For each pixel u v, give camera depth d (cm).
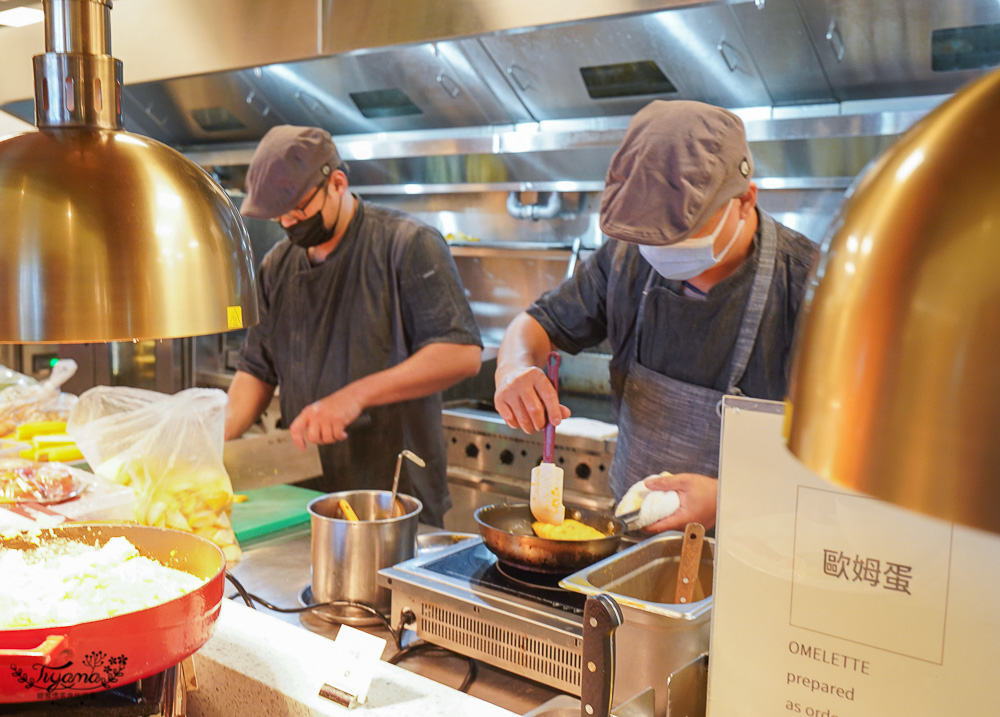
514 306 365
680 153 138
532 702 112
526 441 296
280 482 198
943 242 25
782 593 77
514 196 345
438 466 252
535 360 191
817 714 75
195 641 94
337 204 233
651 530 147
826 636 74
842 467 26
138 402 194
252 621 124
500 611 116
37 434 221
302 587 152
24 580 100
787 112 250
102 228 66
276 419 347
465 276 376
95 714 87
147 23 240
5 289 64
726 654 81
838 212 30
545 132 288
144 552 114
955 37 208
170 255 68
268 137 221
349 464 246
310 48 208
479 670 121
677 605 97
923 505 25
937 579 68
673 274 162
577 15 167
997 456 24
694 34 232
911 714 70
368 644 104
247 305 76
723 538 80
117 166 69
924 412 25
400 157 328
